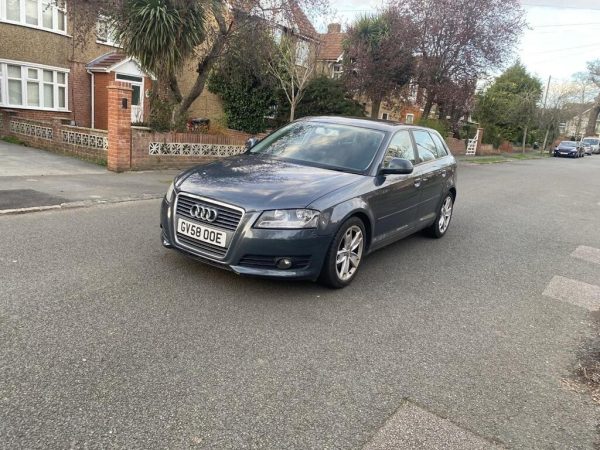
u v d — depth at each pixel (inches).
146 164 462.6
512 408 119.5
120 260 197.6
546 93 1737.2
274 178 181.6
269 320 155.4
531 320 176.9
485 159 1124.5
